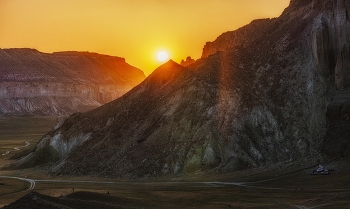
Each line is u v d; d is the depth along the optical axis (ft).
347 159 404.77
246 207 293.02
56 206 223.10
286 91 500.33
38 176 477.36
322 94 472.44
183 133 475.31
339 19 486.38
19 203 224.74
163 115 505.25
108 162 476.95
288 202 306.96
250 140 456.86
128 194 343.26
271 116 478.59
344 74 468.75
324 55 484.33
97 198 286.66
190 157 449.89
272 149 450.30
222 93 507.30
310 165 408.87
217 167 436.35
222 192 351.25
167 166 446.60
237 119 476.13
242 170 426.10
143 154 466.70
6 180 454.81
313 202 299.79
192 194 345.51
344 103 453.17
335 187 338.95
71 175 472.44
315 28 492.95
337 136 435.12
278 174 397.80
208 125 474.90
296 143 450.30
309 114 470.39
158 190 369.91
